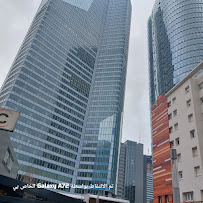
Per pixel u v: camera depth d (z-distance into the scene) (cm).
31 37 13212
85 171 11550
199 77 3769
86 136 13088
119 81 15450
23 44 13825
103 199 5609
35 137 10319
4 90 11038
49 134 11075
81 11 17725
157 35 16512
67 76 13862
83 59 15838
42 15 14400
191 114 3544
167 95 4503
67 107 12912
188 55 12106
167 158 3881
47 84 12238
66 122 12406
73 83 14112
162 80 13650
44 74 12312
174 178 2111
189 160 3238
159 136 4381
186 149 3388
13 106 10044
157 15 17375
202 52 11838
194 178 3020
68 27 15700
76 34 16212
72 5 17050
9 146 2950
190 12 13775
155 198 3912
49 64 12925
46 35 13625
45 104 11612
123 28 19050
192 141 3300
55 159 10762
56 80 12938
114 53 17325
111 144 12400
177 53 12794
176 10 14612
